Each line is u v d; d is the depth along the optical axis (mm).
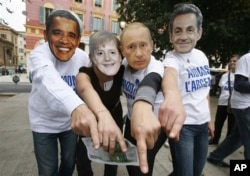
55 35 1885
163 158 4004
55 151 2141
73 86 2090
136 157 896
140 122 759
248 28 10289
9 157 3959
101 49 1420
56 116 2051
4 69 39188
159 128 757
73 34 1924
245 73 2996
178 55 2117
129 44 1381
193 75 2104
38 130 2059
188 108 2088
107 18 31438
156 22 10648
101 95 1624
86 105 969
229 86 4504
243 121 3109
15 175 3359
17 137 5012
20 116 6992
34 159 3885
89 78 1508
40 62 1630
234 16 10188
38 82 1434
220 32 9812
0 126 5852
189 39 2059
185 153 2047
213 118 7164
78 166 2256
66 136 2174
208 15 10367
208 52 11531
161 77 1148
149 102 860
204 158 2303
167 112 827
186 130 2072
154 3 11234
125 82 1662
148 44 1398
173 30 2115
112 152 821
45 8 28297
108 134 812
